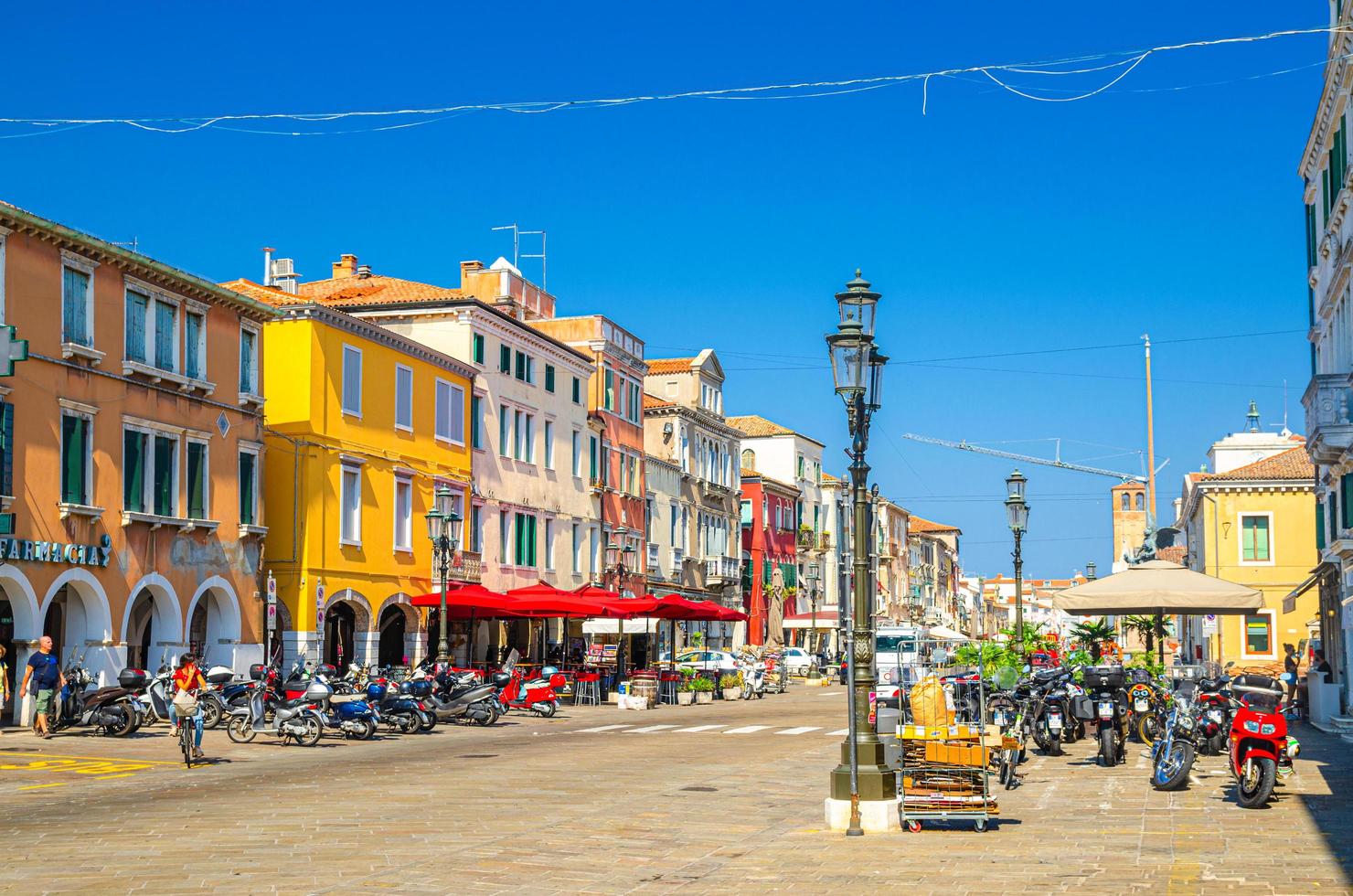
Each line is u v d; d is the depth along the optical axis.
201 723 23.73
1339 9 32.53
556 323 64.81
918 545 134.62
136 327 34.19
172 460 35.41
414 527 47.16
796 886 11.97
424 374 48.12
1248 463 74.12
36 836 14.95
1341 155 33.47
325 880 12.19
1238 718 17.08
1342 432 31.50
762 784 20.64
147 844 14.32
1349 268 32.56
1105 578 25.23
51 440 30.98
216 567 36.84
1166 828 15.14
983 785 15.02
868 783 15.34
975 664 27.77
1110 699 22.31
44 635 32.97
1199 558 66.56
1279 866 12.60
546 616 45.25
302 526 40.94
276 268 53.50
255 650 38.41
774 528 91.69
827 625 82.00
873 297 15.94
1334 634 38.19
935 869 12.70
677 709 45.22
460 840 14.64
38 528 30.45
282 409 41.62
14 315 29.94
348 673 35.06
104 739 27.88
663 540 72.19
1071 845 14.04
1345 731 29.12
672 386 79.12
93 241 32.09
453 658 50.00
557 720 37.97
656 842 14.57
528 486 56.09
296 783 20.61
